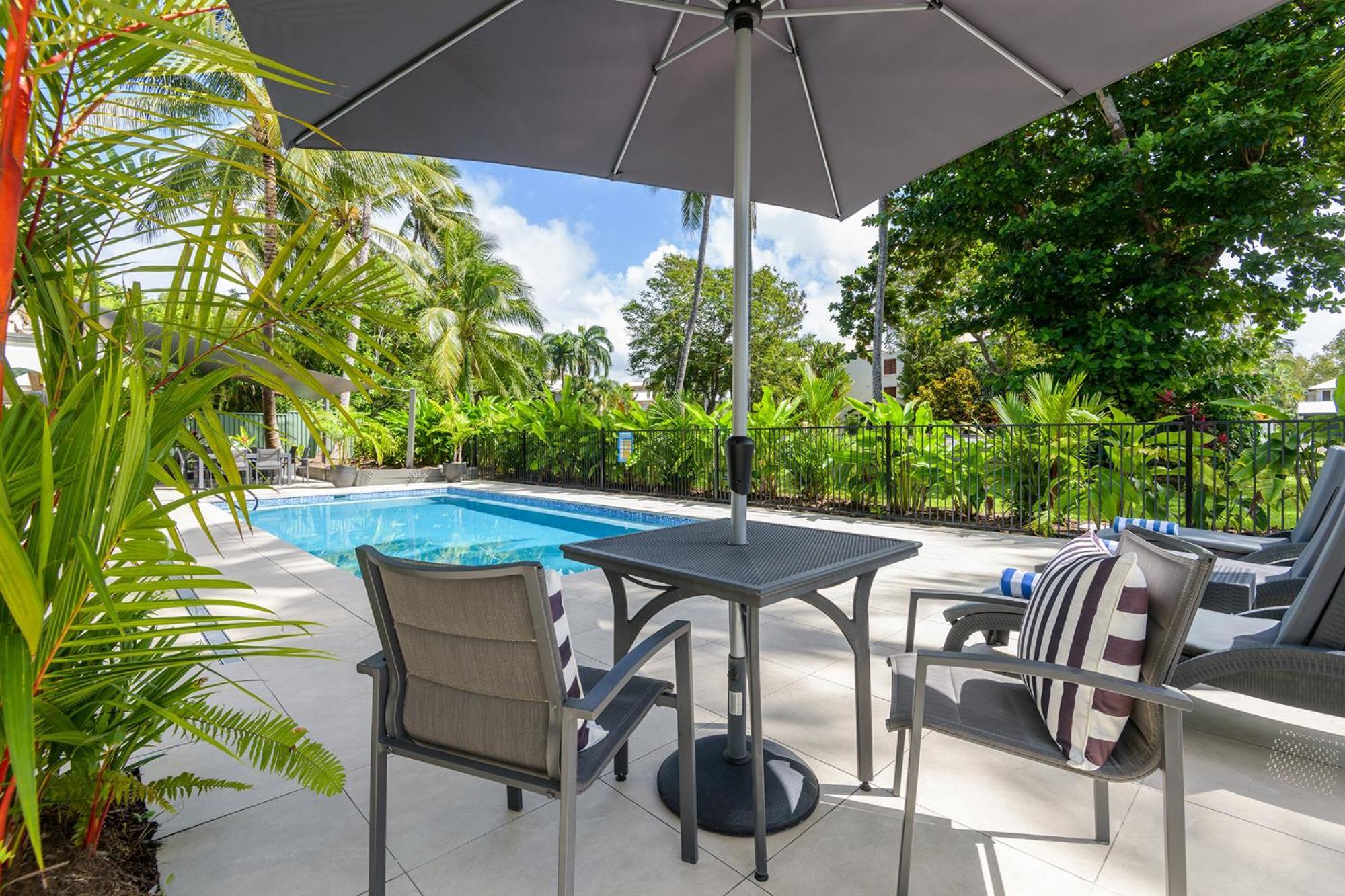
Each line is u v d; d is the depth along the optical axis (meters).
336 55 1.91
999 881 1.45
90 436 1.06
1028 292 9.12
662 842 1.59
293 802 1.77
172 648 1.11
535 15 1.98
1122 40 1.96
